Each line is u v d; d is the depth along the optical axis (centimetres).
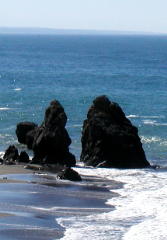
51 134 7312
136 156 7450
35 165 7138
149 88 17025
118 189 6075
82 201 5491
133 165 7406
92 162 7494
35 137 7438
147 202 5522
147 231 4594
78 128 9900
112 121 7625
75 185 6147
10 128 9894
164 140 9275
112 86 17350
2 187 5878
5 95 14288
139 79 19562
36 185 6025
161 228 4675
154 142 9112
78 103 13125
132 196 5766
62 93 15112
